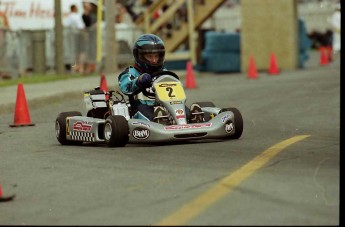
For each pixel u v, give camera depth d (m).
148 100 26.33
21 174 21.70
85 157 23.97
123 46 68.12
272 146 24.88
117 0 75.06
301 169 20.14
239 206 16.25
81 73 63.62
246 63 66.62
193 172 20.22
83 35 65.12
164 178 19.62
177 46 71.38
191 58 69.88
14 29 63.72
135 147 25.38
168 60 70.88
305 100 41.84
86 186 19.31
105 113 27.58
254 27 66.38
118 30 68.19
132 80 26.45
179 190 18.08
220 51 66.81
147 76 25.94
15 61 61.16
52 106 43.19
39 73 62.53
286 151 23.61
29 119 35.00
